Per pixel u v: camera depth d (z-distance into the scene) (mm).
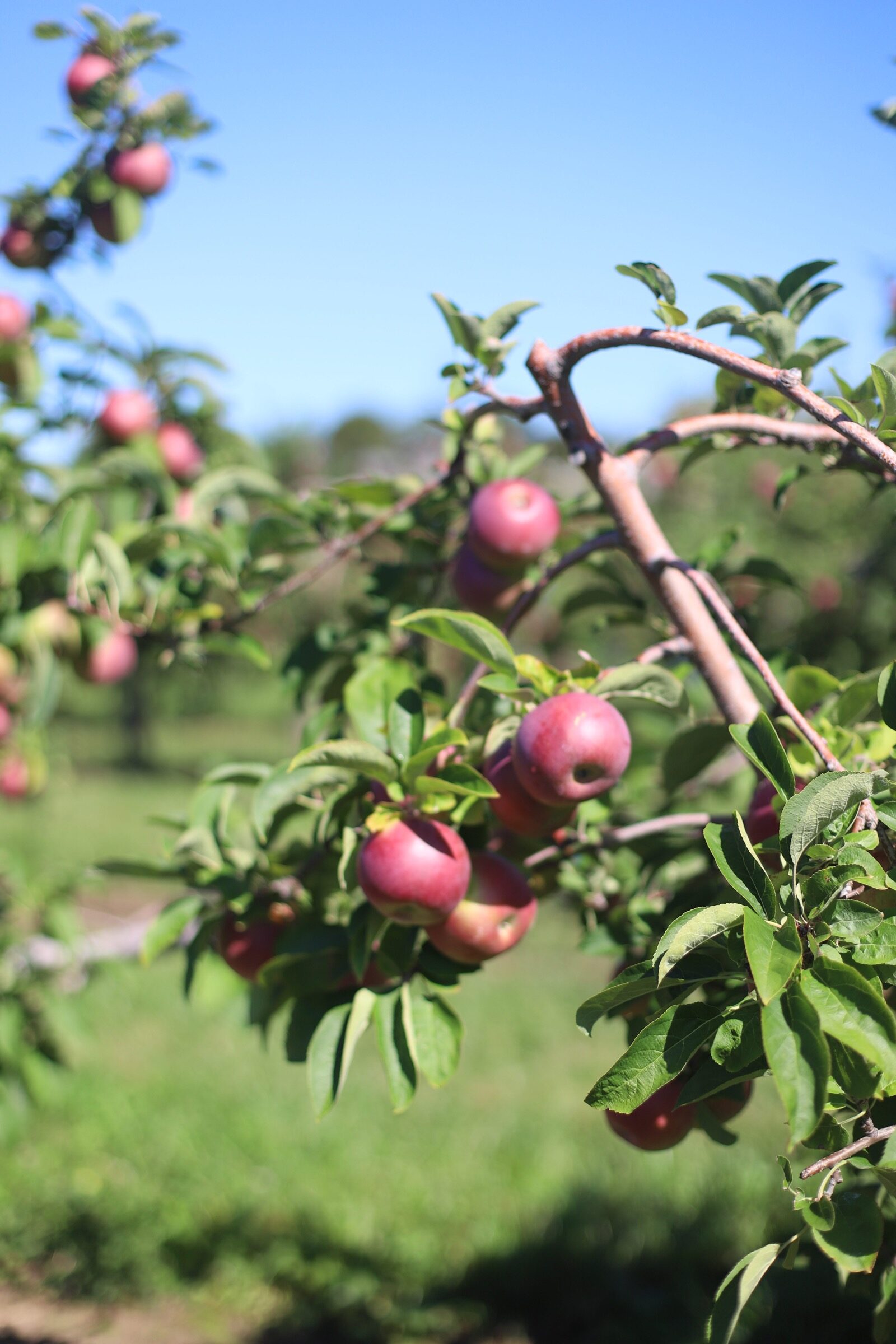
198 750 19547
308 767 1593
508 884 1507
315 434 16984
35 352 3035
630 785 2566
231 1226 4633
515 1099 5887
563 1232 4426
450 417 2219
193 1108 5699
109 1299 4227
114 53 2857
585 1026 1142
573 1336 3879
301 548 2432
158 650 2863
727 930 1088
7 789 3457
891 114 1729
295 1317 4117
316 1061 1479
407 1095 1437
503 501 2066
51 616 2600
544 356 1562
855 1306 3195
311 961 1616
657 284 1449
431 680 2137
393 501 2447
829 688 1628
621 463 1621
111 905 9266
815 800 1064
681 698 1582
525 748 1421
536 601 1734
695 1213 4453
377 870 1401
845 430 1184
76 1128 5422
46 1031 3385
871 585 4590
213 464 3287
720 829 1137
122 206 2936
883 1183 1100
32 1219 4664
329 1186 4902
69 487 2559
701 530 6293
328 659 2410
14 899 3361
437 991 1512
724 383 1850
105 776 16609
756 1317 3406
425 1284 4246
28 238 3027
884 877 1071
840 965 987
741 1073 1093
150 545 2590
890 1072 905
